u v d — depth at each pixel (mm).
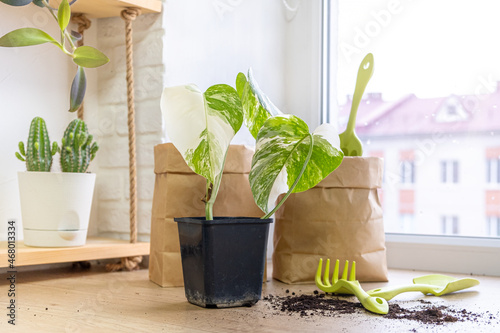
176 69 1432
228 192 1175
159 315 873
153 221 1207
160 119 1402
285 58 1738
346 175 1195
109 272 1340
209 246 915
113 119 1495
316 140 932
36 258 1152
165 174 1164
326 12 1685
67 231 1227
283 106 1732
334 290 1048
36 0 1099
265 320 842
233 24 1588
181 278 1149
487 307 958
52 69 1424
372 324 818
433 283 1137
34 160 1212
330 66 1698
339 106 1699
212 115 909
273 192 979
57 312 893
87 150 1270
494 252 1362
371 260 1213
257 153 917
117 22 1483
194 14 1481
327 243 1188
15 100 1344
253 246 951
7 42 1050
